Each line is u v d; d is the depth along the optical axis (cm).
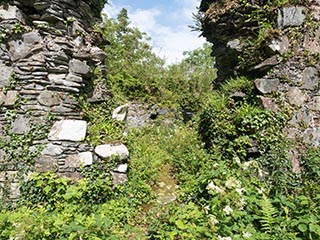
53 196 440
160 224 384
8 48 466
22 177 445
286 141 532
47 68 480
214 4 740
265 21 617
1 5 462
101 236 334
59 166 462
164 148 723
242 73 681
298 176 506
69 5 520
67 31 515
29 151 455
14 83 463
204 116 675
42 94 472
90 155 482
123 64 1384
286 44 577
